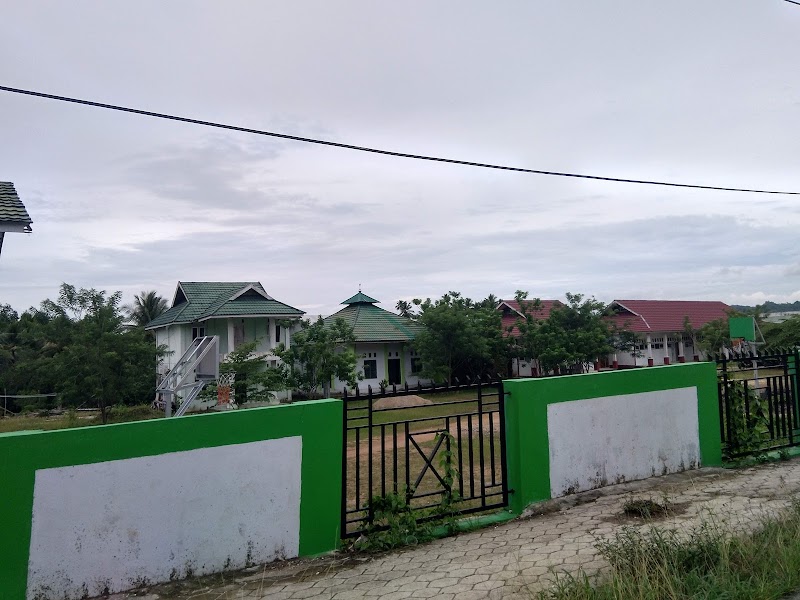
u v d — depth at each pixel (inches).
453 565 190.1
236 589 176.4
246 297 1029.8
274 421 199.9
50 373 831.1
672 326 1594.5
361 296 1296.8
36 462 162.9
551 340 1103.0
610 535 206.1
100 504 171.0
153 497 178.9
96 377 806.5
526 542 207.9
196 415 188.1
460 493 235.8
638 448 281.3
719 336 1343.5
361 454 453.7
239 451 193.2
